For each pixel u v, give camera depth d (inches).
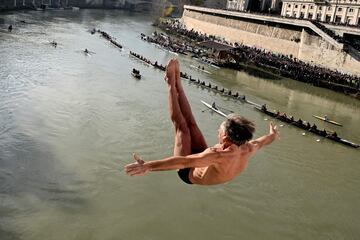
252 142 190.4
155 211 907.4
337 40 2527.1
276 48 3105.3
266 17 3203.7
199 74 2394.2
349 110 2028.8
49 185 951.6
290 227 926.4
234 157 176.1
